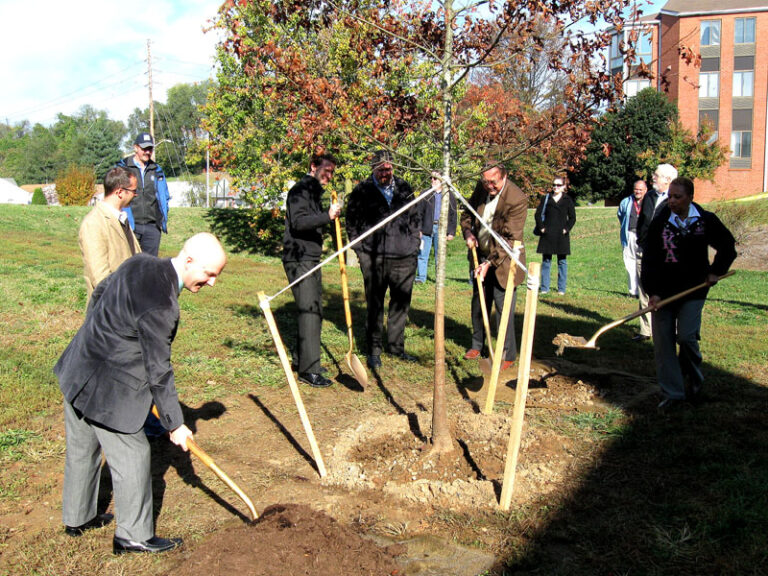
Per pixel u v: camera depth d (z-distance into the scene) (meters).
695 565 3.18
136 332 3.18
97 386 3.16
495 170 6.09
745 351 7.21
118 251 4.71
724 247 5.19
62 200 38.59
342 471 4.23
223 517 3.72
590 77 4.26
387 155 5.01
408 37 4.71
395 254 6.54
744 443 4.62
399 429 4.87
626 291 12.61
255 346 7.38
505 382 6.35
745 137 39.00
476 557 3.30
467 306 10.19
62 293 9.75
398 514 3.75
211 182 56.88
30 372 6.13
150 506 3.39
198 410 5.44
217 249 3.27
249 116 15.89
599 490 3.98
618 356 7.30
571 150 4.54
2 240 16.58
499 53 4.64
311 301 5.94
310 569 2.96
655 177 7.72
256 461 4.48
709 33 38.28
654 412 5.35
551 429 5.03
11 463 4.36
